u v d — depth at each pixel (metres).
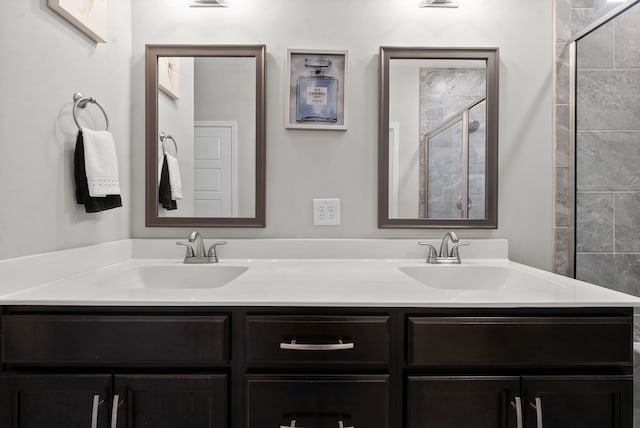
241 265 1.39
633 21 1.39
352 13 1.54
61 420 0.86
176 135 1.52
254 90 1.52
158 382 0.87
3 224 0.91
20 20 0.95
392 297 0.91
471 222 1.53
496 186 1.53
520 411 0.86
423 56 1.52
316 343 0.87
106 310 0.88
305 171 1.54
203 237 1.53
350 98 1.54
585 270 1.48
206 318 0.87
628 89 1.41
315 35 1.54
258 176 1.52
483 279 1.39
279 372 0.89
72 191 1.16
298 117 1.54
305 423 0.87
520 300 0.89
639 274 1.36
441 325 0.87
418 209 1.54
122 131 1.46
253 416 0.87
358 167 1.54
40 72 1.02
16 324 0.86
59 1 1.05
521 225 1.53
